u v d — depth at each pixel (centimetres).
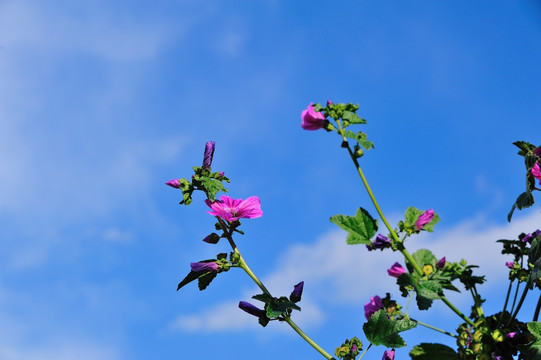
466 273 134
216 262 117
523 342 126
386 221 129
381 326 117
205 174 118
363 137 125
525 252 130
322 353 116
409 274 130
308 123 126
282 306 116
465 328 131
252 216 119
